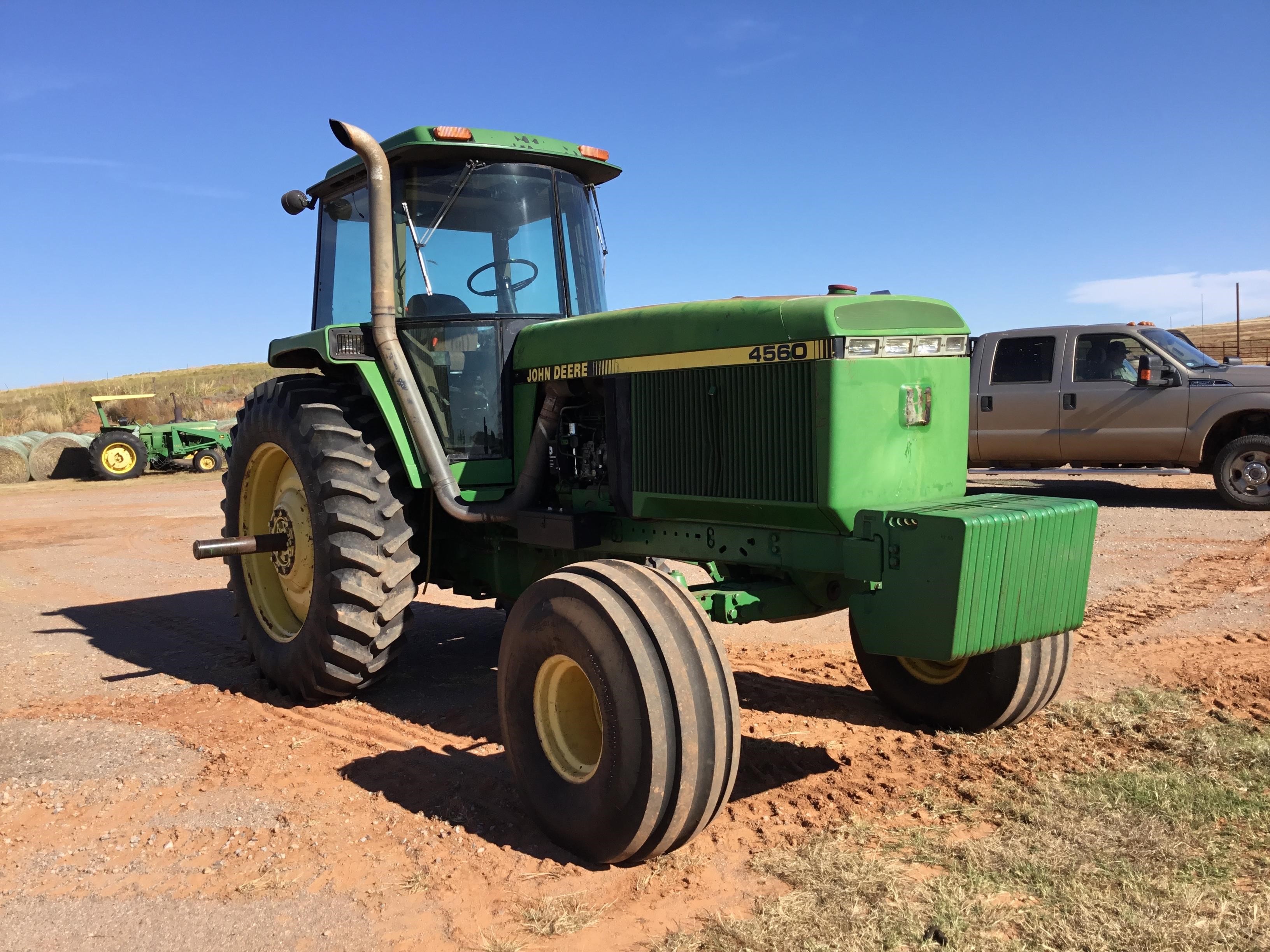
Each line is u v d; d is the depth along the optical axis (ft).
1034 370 35.88
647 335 12.67
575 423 14.37
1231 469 33.32
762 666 17.37
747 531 12.09
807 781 12.02
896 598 10.31
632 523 13.65
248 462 18.13
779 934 8.36
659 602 10.10
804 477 10.94
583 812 10.05
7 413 135.03
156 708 16.20
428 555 16.46
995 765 12.19
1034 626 10.65
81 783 12.84
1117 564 25.00
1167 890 8.71
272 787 12.51
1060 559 10.73
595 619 9.96
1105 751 12.44
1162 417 33.63
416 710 15.69
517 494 14.80
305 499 16.62
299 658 15.87
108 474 71.00
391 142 15.17
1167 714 13.51
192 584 28.71
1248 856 9.34
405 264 15.53
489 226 15.66
